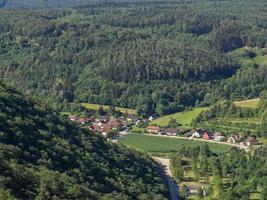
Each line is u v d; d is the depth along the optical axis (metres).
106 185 186.38
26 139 179.88
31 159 170.38
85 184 174.12
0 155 158.62
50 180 154.12
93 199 159.25
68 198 152.38
